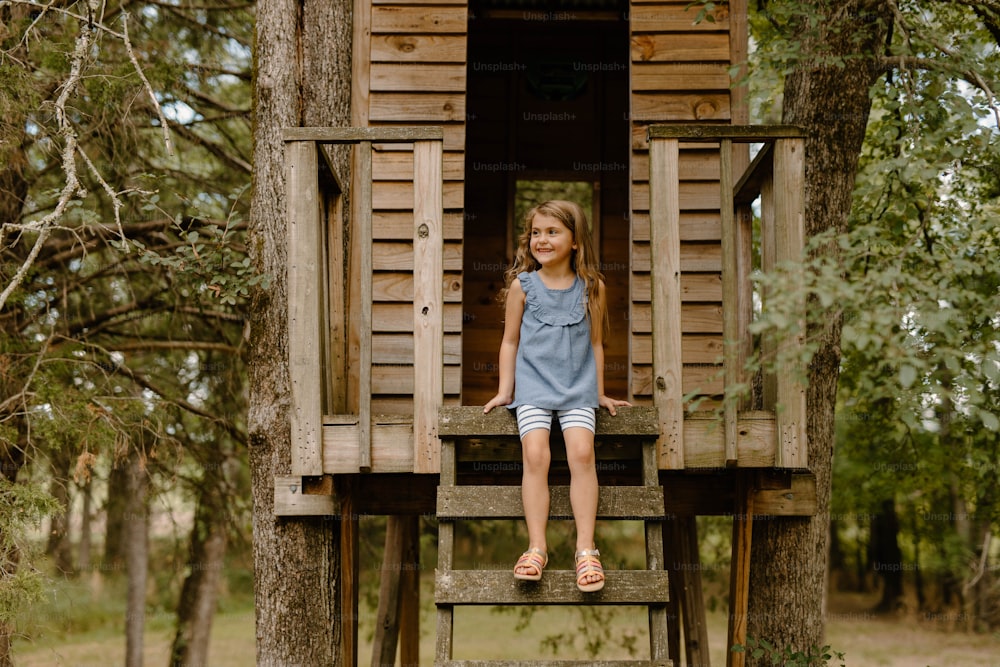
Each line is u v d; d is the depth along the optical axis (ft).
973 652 44.98
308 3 15.78
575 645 42.39
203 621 31.65
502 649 43.91
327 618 14.29
